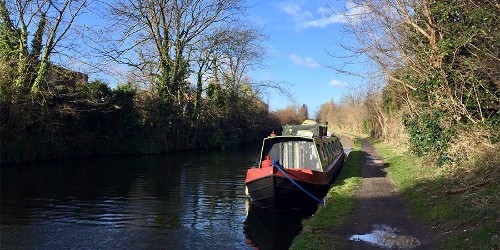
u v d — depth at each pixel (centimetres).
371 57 1684
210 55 3516
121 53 2991
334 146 2131
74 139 2675
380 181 1440
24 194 1438
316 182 1309
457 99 1251
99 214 1180
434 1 1306
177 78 3375
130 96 3169
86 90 2752
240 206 1332
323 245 731
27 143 2295
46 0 2305
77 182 1723
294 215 1239
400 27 1537
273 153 1490
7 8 2256
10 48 2292
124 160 2720
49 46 2361
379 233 793
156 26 3162
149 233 1002
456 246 638
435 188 1077
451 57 1296
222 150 3934
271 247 912
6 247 872
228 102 4341
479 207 771
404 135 2436
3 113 2141
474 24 1171
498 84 1072
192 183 1781
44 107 2305
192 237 978
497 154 978
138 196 1462
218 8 3303
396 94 2447
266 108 6025
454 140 1242
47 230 1005
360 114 7012
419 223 845
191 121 3750
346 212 969
